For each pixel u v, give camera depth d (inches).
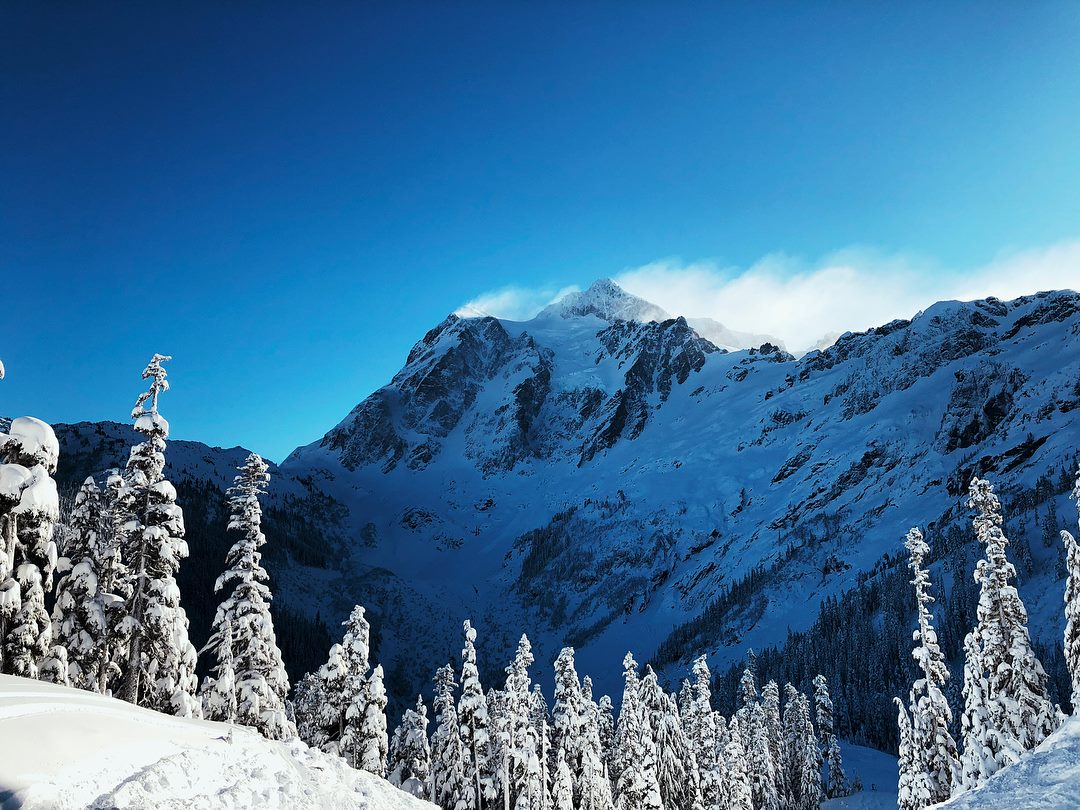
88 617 1210.0
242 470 1501.0
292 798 669.9
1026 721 1405.0
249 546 1460.4
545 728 2277.3
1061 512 6776.6
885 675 5536.4
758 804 3073.3
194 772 631.8
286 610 7701.8
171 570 1262.3
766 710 3622.0
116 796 541.3
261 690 1375.5
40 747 577.6
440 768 1968.5
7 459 1078.4
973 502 1567.4
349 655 1683.1
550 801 2167.8
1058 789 766.5
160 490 1240.8
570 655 2321.6
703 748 2659.9
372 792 832.3
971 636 1565.0
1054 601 5531.5
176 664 1256.2
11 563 1037.8
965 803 826.8
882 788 3895.2
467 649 1973.4
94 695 824.9
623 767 2305.6
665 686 7504.9
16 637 1062.4
